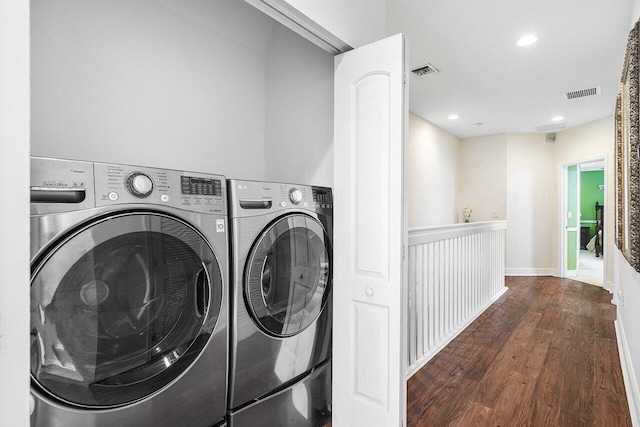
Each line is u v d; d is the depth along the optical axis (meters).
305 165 2.15
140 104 1.77
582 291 4.97
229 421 1.38
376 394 1.61
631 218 1.99
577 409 2.02
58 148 1.49
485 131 6.14
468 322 3.54
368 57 1.62
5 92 0.53
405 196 1.57
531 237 6.17
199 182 1.27
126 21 1.71
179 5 1.92
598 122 5.23
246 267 1.43
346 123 1.71
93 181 0.98
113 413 1.02
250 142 2.33
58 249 0.90
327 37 1.55
